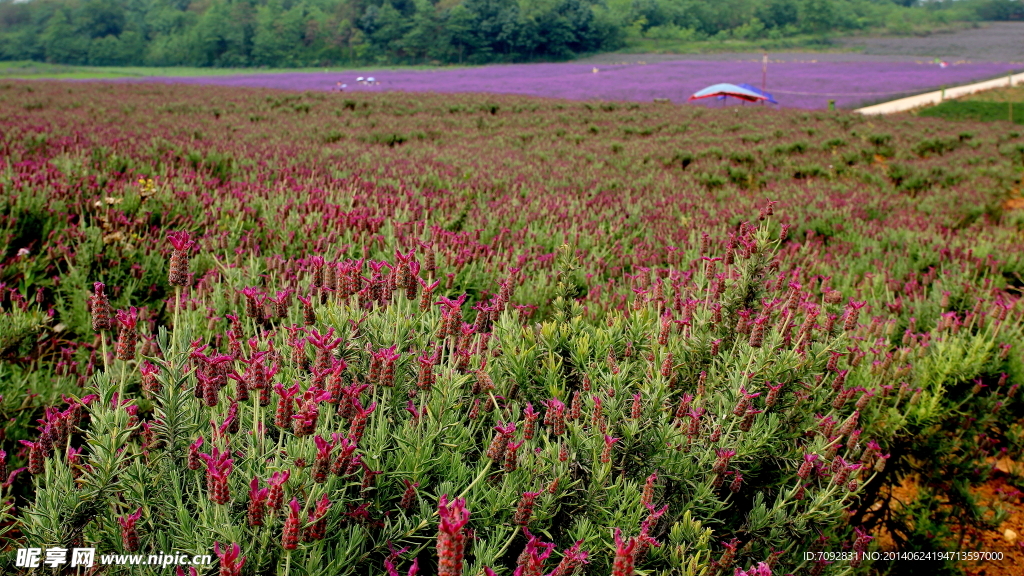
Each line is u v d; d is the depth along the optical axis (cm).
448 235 468
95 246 432
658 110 2405
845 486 238
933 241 658
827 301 349
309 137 1355
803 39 10794
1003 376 352
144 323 305
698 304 298
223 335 319
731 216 741
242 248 452
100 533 176
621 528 188
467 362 235
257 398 185
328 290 264
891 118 2309
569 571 163
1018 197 1256
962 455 359
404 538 180
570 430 221
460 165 1013
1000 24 12488
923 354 368
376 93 2797
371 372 196
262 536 155
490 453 186
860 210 854
